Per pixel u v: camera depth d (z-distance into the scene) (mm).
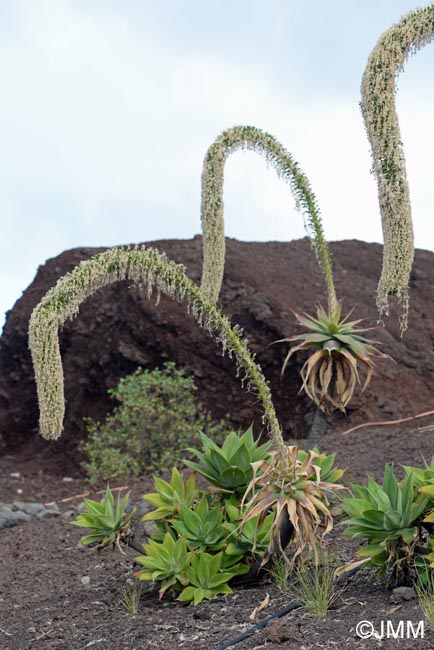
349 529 3971
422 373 11125
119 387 10125
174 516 4609
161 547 4285
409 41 3916
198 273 12398
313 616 3662
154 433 9852
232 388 11398
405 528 3828
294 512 3809
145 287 12352
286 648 3324
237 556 4359
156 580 4465
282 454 3887
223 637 3623
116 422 11102
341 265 13961
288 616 3721
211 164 4730
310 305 11961
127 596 4559
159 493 4664
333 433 9672
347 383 5449
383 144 3783
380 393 10250
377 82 3848
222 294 12172
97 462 10188
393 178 3754
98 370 12336
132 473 9836
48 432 3619
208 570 4223
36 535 6629
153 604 4328
